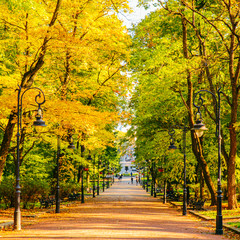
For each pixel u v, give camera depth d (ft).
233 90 83.71
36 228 55.31
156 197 154.81
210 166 107.24
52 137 87.10
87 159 120.47
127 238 43.19
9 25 63.72
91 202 122.31
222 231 50.98
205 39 89.10
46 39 61.41
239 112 95.14
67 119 65.92
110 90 92.58
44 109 66.03
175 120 108.68
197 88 99.81
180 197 140.36
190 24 95.30
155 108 102.63
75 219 67.62
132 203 116.37
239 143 100.37
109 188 262.88
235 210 80.59
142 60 100.27
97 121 71.46
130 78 90.07
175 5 87.35
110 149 229.25
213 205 94.79
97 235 45.68
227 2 81.76
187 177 114.93
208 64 83.10
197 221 66.54
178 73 82.58
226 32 90.89
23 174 112.57
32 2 54.19
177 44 92.43
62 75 78.23
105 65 84.58
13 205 91.50
